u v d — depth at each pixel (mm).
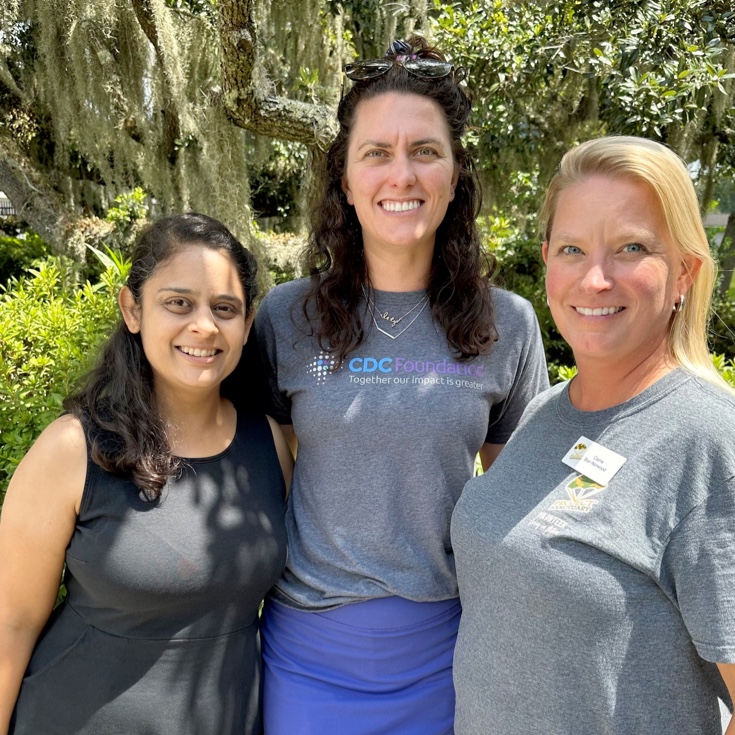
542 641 1112
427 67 1523
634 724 1047
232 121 4410
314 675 1462
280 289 1720
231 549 1367
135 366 1421
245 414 1600
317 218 1711
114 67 5355
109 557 1290
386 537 1457
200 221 1445
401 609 1447
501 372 1595
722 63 4492
